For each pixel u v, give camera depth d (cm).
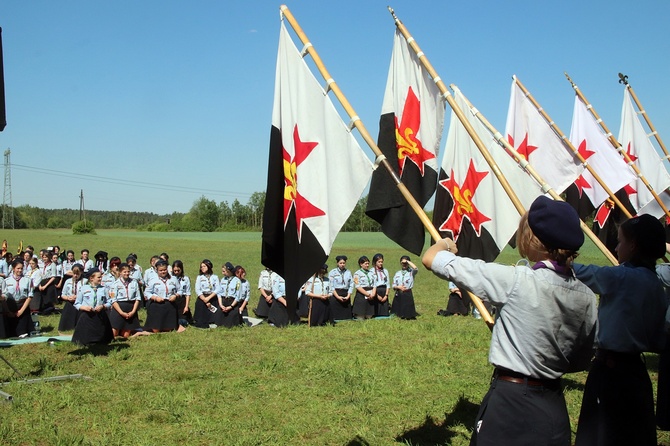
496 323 344
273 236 486
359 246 5856
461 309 1602
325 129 469
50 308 1691
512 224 597
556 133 770
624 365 410
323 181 470
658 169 965
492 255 596
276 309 1423
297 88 485
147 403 756
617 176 853
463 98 614
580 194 880
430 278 2825
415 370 915
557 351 328
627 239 428
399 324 1418
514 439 326
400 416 697
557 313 326
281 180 489
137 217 16400
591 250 4375
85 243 5831
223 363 991
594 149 872
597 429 408
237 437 635
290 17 482
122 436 644
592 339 346
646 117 977
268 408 734
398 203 523
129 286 1261
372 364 959
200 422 679
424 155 532
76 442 619
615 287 405
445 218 614
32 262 1648
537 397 328
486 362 972
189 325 1432
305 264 470
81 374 909
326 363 966
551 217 331
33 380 864
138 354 1070
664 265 504
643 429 405
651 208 962
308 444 618
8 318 1251
